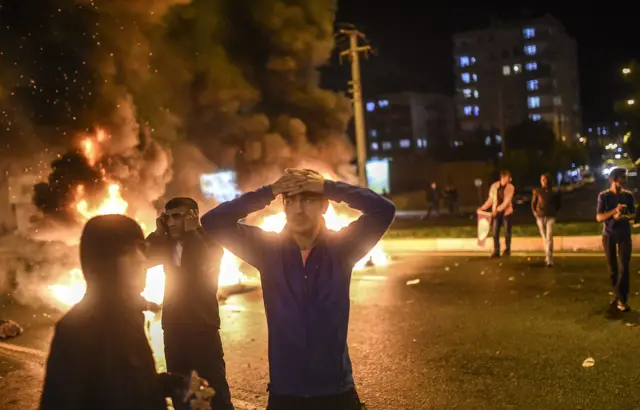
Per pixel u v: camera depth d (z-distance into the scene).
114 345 2.71
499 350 7.17
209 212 3.40
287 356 3.23
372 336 8.05
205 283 4.32
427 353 7.19
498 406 5.50
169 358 4.32
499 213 14.66
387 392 5.97
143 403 2.73
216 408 4.28
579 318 8.45
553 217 12.74
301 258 3.30
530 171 55.22
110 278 2.74
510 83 102.69
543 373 6.31
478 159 65.88
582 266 12.70
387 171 46.34
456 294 10.54
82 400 2.66
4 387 6.55
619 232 8.61
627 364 6.46
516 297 10.05
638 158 32.53
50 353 2.73
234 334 8.44
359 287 11.60
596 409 5.36
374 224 3.32
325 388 3.20
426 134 90.94
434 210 37.09
